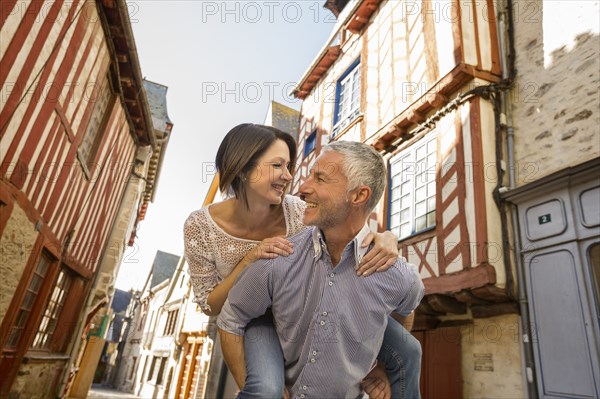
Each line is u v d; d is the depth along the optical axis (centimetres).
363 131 779
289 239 156
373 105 781
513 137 507
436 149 567
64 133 596
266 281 144
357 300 140
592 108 425
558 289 392
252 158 165
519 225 453
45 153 545
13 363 639
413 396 169
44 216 602
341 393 144
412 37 703
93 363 1505
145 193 1681
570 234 393
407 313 165
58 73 527
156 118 1460
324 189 139
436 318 520
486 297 439
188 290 1912
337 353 139
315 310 141
